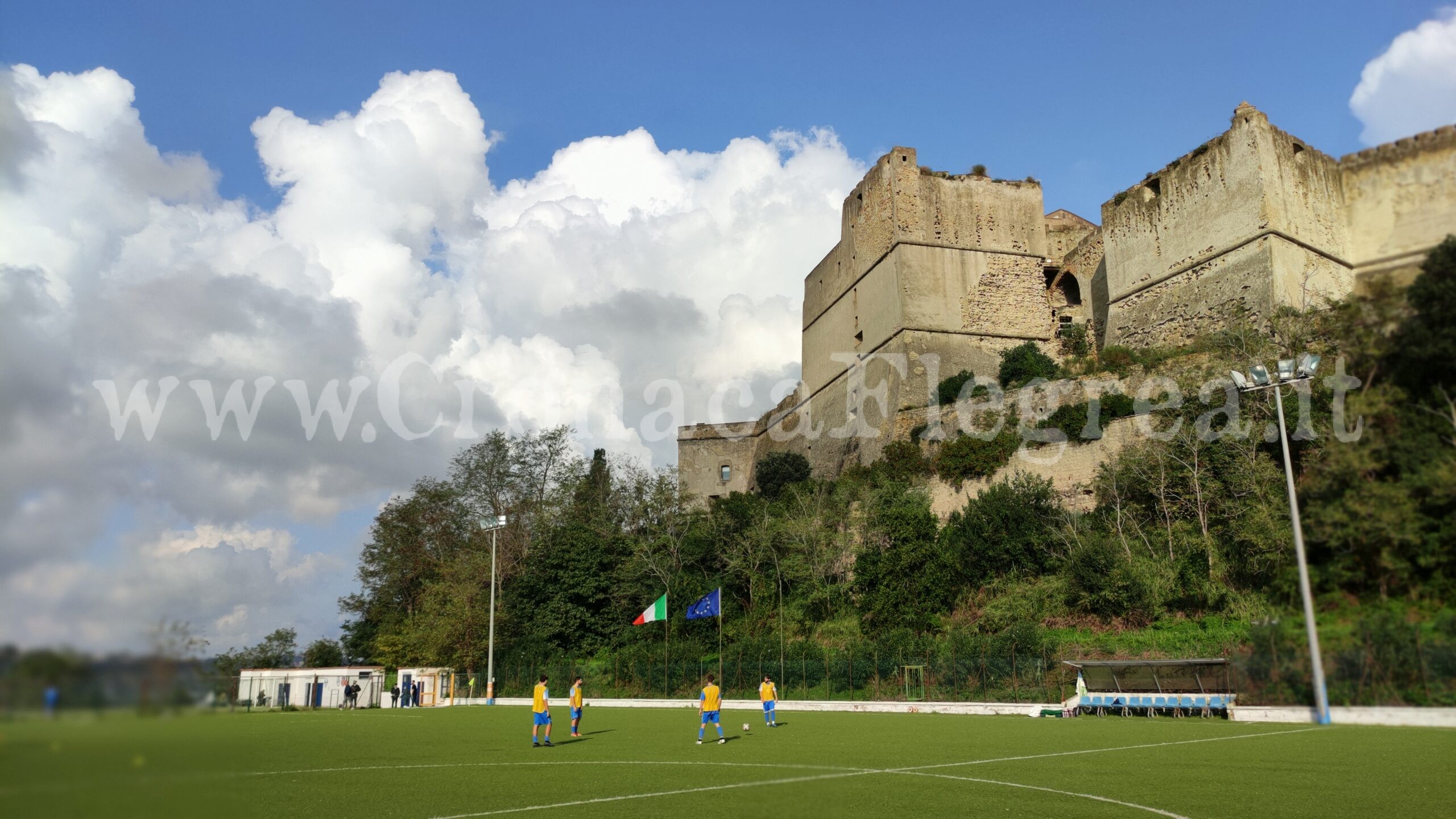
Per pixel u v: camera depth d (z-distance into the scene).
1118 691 35.72
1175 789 15.03
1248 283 47.94
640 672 51.69
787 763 19.77
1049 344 65.94
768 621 51.88
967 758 20.47
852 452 67.25
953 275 65.38
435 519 77.81
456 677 59.50
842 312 73.75
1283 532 31.33
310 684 58.22
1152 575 39.41
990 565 45.56
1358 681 17.77
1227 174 50.16
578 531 63.50
